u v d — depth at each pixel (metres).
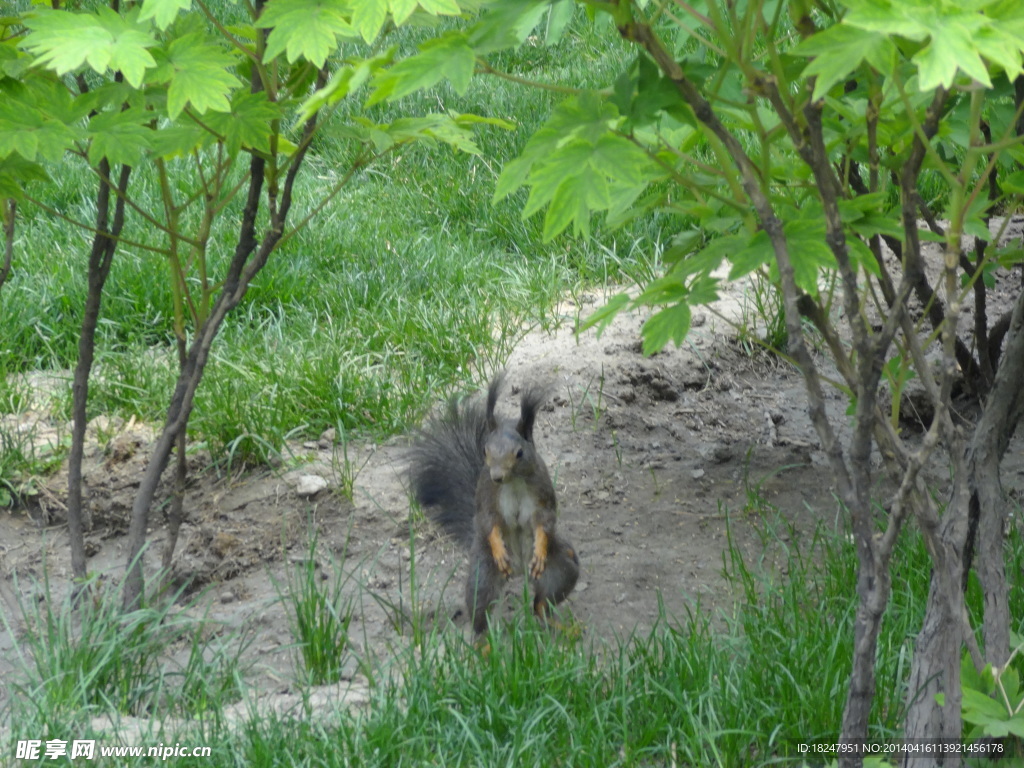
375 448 5.82
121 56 2.99
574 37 11.06
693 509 5.34
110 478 5.63
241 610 4.87
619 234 7.52
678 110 2.45
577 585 4.86
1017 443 5.65
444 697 3.90
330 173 8.99
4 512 5.54
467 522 5.07
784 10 3.13
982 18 1.81
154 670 4.41
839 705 3.68
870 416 2.65
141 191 8.02
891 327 2.56
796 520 5.21
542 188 2.36
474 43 2.51
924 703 3.20
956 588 2.98
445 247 7.66
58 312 6.81
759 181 2.63
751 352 6.49
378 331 6.61
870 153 2.62
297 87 4.20
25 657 4.61
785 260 2.42
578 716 3.83
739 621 4.38
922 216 3.68
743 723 3.68
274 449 5.64
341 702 3.98
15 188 4.03
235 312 6.88
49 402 6.18
